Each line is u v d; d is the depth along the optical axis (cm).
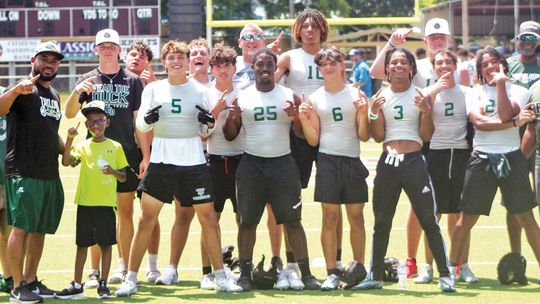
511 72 976
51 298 831
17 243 809
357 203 870
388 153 856
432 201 852
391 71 853
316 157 896
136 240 848
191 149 854
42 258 1037
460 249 888
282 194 858
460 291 848
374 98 850
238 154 910
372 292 845
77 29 4097
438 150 919
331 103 864
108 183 841
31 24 4109
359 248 881
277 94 863
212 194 859
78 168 1895
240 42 966
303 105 845
